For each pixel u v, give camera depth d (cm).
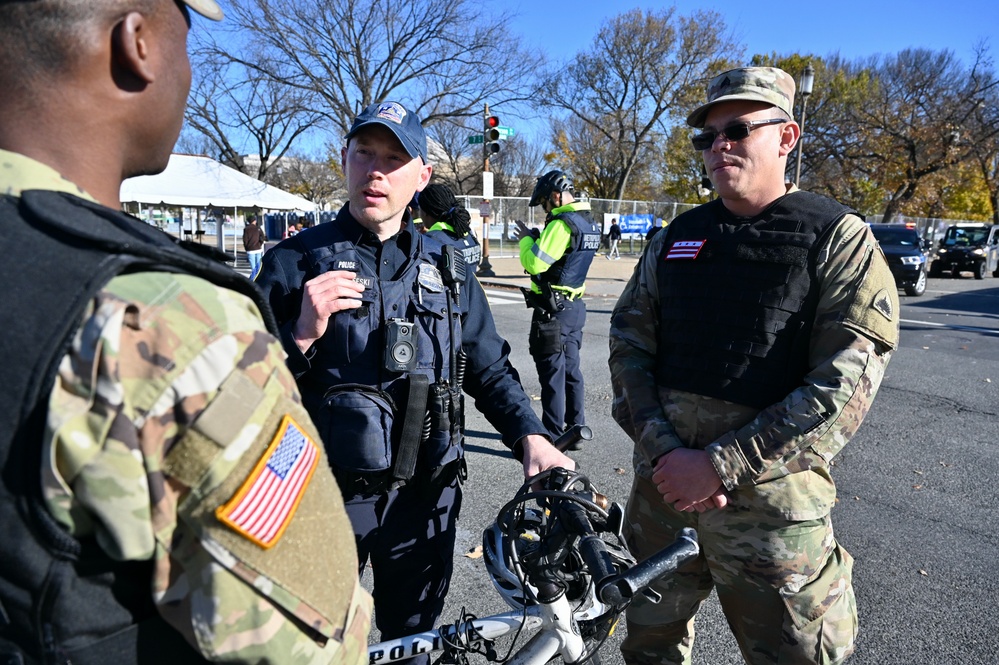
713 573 184
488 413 193
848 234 171
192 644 71
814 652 171
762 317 175
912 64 3612
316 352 174
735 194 185
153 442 67
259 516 71
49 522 65
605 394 600
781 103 184
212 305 72
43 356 64
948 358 792
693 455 173
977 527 355
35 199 69
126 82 78
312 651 75
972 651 254
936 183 3344
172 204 1762
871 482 413
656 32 3669
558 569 137
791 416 163
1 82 74
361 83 2508
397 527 180
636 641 201
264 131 3288
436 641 154
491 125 1534
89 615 69
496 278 1653
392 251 185
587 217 443
